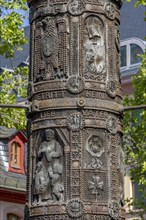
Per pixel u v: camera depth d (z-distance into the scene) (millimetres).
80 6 9680
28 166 9555
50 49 9633
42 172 9227
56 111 9375
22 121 22688
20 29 23328
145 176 25609
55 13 9695
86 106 9336
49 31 9695
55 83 9484
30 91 9750
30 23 10109
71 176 9094
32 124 9562
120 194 9398
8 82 25875
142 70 25422
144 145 26281
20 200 34469
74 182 9062
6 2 23266
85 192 9055
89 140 9273
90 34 9664
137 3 24266
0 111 22625
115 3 10031
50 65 9594
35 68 9766
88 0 9734
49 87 9500
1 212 33438
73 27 9625
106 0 9875
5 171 34531
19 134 35656
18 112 22688
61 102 9359
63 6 9688
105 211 9039
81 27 9633
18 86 23672
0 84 23188
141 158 25781
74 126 9266
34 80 9750
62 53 9562
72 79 9422
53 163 9211
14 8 23250
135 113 26438
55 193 9055
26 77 23547
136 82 25672
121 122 9766
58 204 8984
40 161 9320
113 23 9914
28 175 9508
